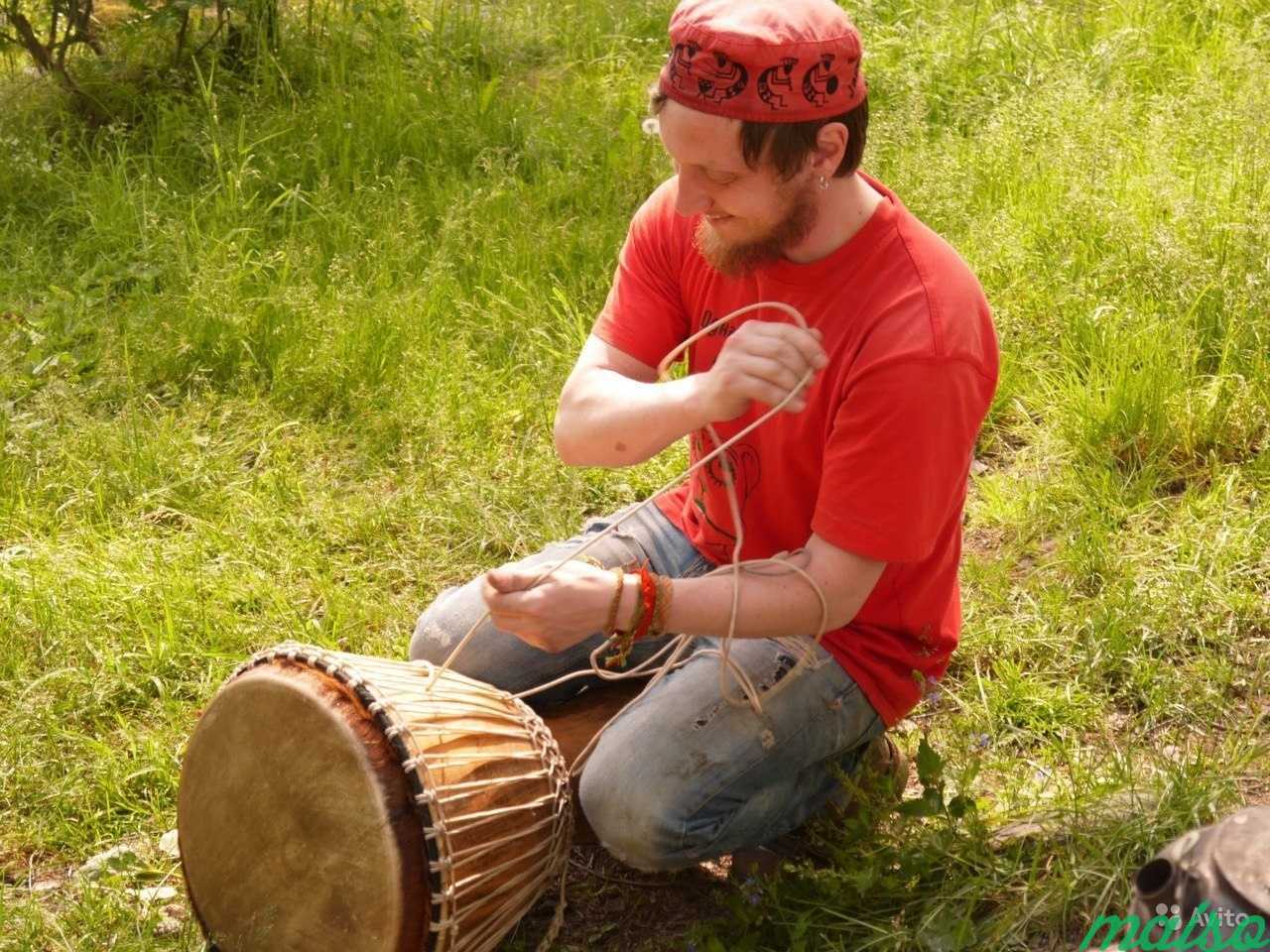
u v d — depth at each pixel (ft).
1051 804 10.21
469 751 8.83
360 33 24.22
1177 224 16.79
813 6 8.14
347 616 12.86
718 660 9.50
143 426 15.42
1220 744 10.92
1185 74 21.80
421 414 15.49
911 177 18.69
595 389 9.42
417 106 21.47
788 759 9.42
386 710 8.59
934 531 8.68
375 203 19.13
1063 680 11.87
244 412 15.79
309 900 8.84
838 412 8.62
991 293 16.89
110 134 21.01
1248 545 12.78
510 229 18.49
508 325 17.04
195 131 20.79
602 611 8.52
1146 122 20.26
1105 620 12.06
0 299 17.49
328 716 8.61
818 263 8.66
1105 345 15.47
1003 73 21.97
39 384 16.06
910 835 9.78
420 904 8.52
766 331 8.34
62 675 12.03
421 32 24.44
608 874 10.49
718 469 9.68
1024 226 17.66
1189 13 23.73
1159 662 11.76
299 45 23.11
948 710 11.75
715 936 9.39
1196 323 15.70
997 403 15.39
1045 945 9.11
